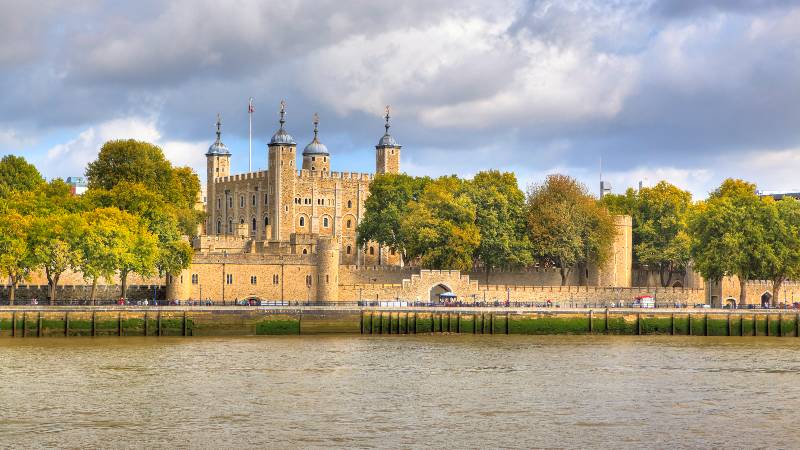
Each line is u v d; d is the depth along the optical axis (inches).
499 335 7204.7
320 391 4729.3
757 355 6131.9
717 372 5413.4
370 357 5807.1
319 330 7076.8
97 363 5472.4
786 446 3909.9
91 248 6904.5
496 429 4065.0
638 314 7440.9
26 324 6604.3
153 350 6008.9
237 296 7824.8
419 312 7209.6
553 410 4397.1
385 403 4485.7
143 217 7716.5
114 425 4084.6
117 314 6737.2
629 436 4001.0
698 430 4109.3
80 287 7480.3
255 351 6018.7
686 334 7455.7
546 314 7342.5
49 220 6998.0
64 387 4781.0
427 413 4308.6
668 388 4916.3
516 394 4714.6
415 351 6107.3
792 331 7495.1
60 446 3801.7
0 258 6737.2
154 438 3907.5
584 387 4909.0
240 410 4335.6
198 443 3846.0
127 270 7145.7
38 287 7352.4
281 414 4266.7
